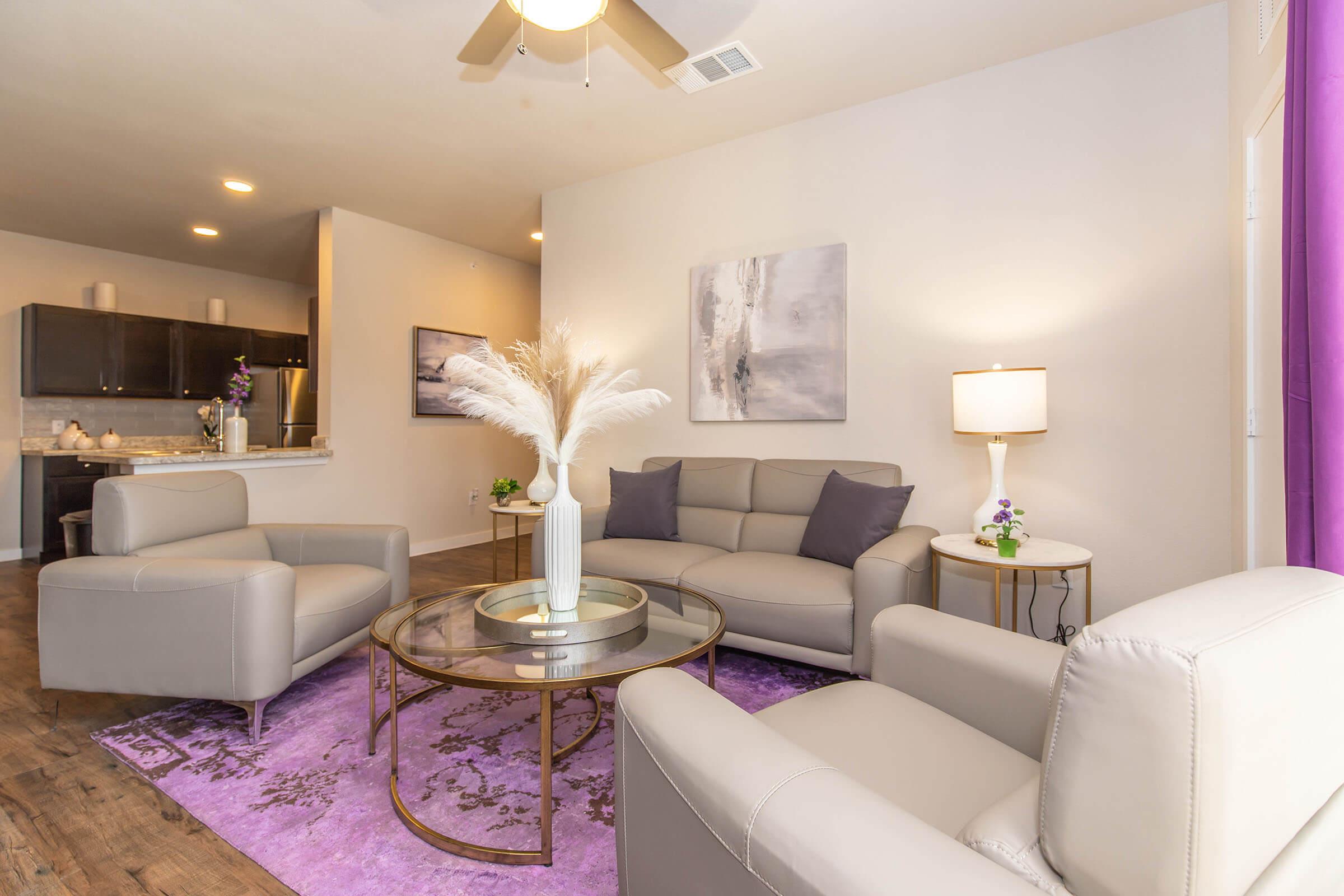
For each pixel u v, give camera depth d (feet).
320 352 15.26
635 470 13.16
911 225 10.12
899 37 8.70
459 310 18.07
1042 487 9.10
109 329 17.25
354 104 10.34
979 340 9.57
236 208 15.03
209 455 12.61
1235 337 7.68
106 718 7.45
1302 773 2.21
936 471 9.94
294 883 4.71
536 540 10.22
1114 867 2.00
